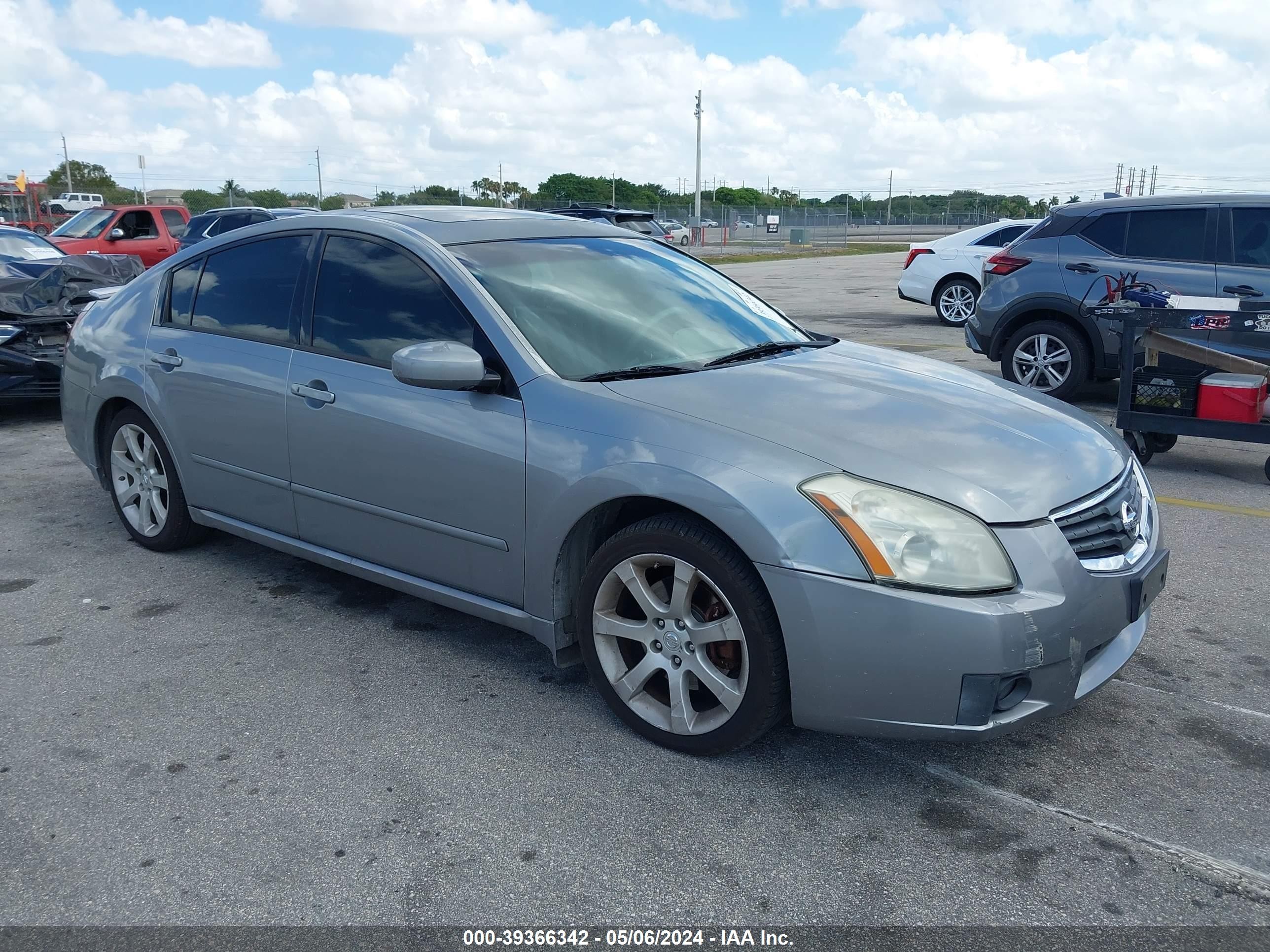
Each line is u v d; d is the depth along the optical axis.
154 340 4.41
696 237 45.75
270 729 3.14
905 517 2.58
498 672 3.54
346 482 3.63
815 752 3.01
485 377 3.16
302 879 2.43
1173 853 2.53
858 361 3.68
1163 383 6.01
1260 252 7.09
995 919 2.29
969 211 64.88
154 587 4.32
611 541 2.99
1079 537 2.75
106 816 2.68
